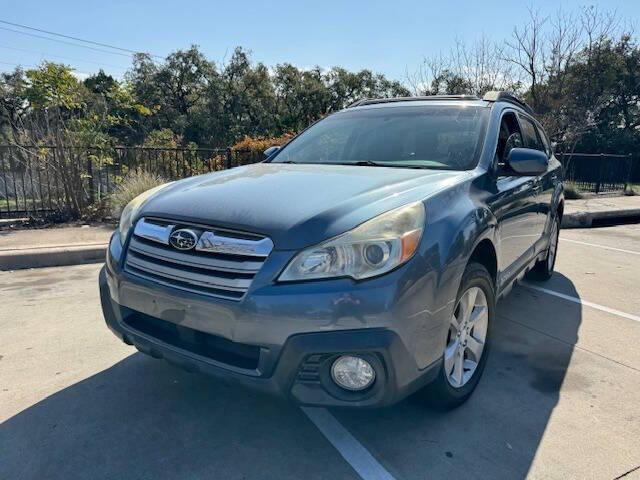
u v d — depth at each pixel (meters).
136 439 2.55
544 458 2.44
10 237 6.98
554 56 18.78
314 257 2.14
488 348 3.10
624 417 2.82
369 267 2.14
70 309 4.41
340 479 2.28
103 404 2.86
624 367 3.46
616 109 30.59
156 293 2.40
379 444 2.54
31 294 4.85
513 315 4.47
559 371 3.38
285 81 50.91
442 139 3.45
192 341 2.40
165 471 2.31
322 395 2.19
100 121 9.39
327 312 2.09
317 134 4.04
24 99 8.82
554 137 16.84
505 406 2.91
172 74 47.62
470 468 2.36
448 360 2.67
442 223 2.43
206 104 47.47
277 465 2.37
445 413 2.81
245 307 2.14
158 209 2.60
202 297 2.25
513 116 4.05
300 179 2.84
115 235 2.84
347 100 53.12
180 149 10.03
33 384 3.07
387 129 3.71
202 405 2.87
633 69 28.77
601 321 4.35
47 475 2.27
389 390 2.18
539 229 4.45
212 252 2.28
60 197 8.46
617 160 16.00
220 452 2.46
